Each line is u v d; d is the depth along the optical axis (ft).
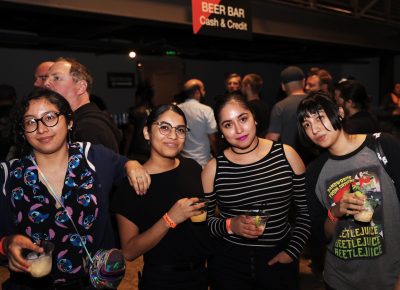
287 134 11.09
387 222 4.97
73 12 12.07
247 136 5.53
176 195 5.33
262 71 38.55
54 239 4.44
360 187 5.02
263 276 5.82
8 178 4.49
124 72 28.60
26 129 4.41
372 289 5.19
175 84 30.48
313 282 9.80
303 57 35.04
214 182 5.87
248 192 5.73
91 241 4.64
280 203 5.77
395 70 36.11
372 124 8.48
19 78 23.73
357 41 24.32
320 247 9.82
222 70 35.09
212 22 12.88
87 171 4.74
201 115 11.84
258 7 17.93
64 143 4.70
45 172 4.61
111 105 28.12
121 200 5.18
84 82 6.90
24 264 4.01
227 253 5.95
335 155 5.26
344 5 21.79
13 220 4.46
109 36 22.72
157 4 14.14
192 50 25.39
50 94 4.49
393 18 25.57
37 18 17.93
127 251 5.09
